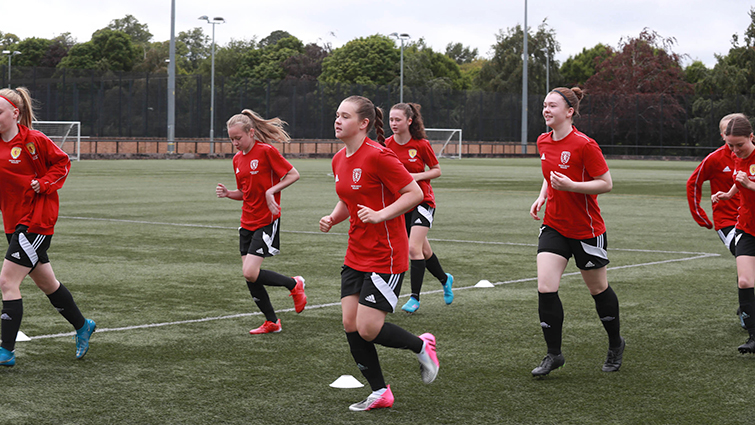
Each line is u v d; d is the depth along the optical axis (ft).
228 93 181.16
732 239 20.59
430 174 23.15
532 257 33.40
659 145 203.31
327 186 78.13
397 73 268.62
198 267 29.86
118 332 19.75
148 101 170.81
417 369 16.80
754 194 18.44
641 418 13.75
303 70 288.10
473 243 37.76
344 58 271.08
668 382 15.92
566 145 16.30
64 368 16.53
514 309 23.03
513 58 251.19
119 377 15.94
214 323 20.90
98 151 161.07
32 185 16.26
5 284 16.52
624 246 37.11
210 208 53.88
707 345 18.95
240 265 30.42
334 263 31.30
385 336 14.12
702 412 14.08
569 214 16.26
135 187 74.49
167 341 18.93
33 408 13.99
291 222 46.06
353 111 14.12
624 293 25.52
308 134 189.67
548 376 16.30
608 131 207.10
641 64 222.07
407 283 27.61
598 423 13.48
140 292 24.95
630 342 19.22
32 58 290.35
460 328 20.61
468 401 14.66
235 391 15.12
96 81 165.48
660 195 71.46
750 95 202.18
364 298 14.02
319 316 21.97
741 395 15.07
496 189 77.36
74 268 29.30
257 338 19.36
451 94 202.80
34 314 21.53
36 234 16.60
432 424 13.43
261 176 19.88
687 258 33.27
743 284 18.48
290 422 13.44
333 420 13.58
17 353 17.65
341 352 18.10
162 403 14.35
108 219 46.52
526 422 13.52
